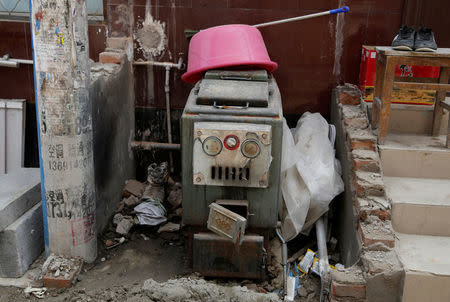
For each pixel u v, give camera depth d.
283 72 4.62
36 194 3.59
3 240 3.23
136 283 3.30
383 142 3.62
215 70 3.64
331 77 4.60
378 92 3.71
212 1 4.45
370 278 2.89
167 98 4.70
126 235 3.91
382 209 3.18
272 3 4.41
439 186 3.48
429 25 4.30
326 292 3.14
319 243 3.62
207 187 3.14
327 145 3.98
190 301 2.96
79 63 3.04
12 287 3.24
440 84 3.41
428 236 3.26
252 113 3.04
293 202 3.63
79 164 3.21
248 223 3.22
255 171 3.00
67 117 3.08
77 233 3.34
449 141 3.59
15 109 4.80
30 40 4.63
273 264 3.51
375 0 4.34
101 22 4.59
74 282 3.29
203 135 2.95
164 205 4.39
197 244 3.24
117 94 4.24
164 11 4.50
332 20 4.43
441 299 2.85
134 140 4.90
